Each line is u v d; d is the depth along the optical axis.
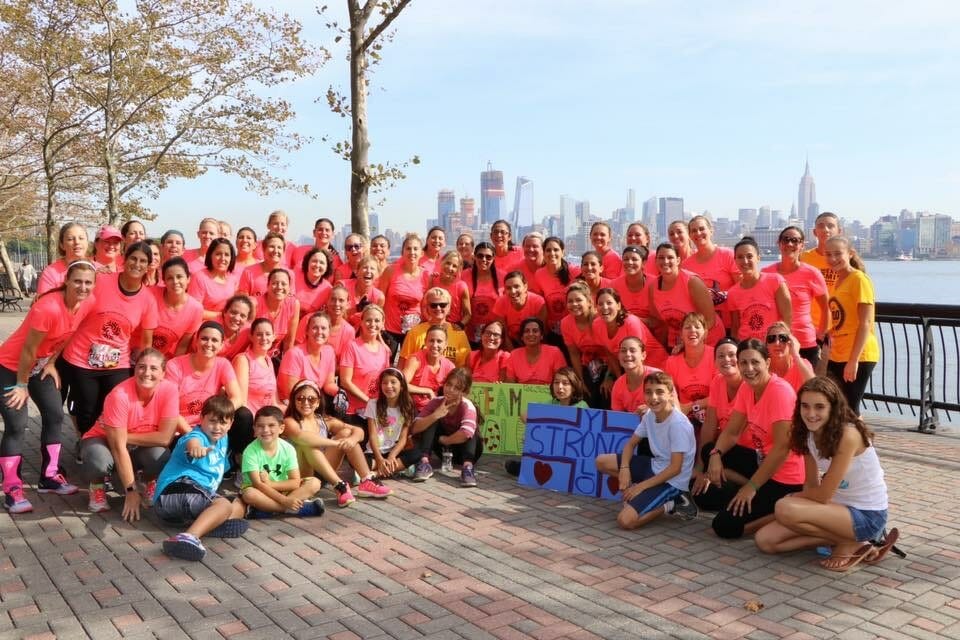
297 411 6.48
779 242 7.29
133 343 6.86
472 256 10.07
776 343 5.83
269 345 6.92
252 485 5.91
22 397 5.98
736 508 5.45
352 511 6.18
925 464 7.54
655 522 5.92
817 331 7.75
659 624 4.10
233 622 4.12
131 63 19.41
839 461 4.80
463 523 5.87
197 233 9.12
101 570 4.86
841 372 7.74
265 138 21.39
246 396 6.77
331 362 7.35
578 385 7.30
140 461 6.05
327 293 8.36
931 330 9.06
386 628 4.05
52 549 5.23
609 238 8.97
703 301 7.14
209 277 7.69
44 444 6.38
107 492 6.54
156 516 5.92
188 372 6.46
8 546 5.28
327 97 11.45
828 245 7.56
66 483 6.53
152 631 4.01
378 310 7.46
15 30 19.23
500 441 8.01
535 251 8.49
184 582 4.67
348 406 7.32
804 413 4.86
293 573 4.82
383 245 9.67
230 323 6.76
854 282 7.52
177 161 21.52
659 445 6.03
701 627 4.06
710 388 6.35
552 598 4.44
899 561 5.04
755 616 4.20
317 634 3.98
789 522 4.90
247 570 4.87
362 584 4.64
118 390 5.91
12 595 4.48
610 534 5.63
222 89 20.70
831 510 4.85
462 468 7.31
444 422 7.32
